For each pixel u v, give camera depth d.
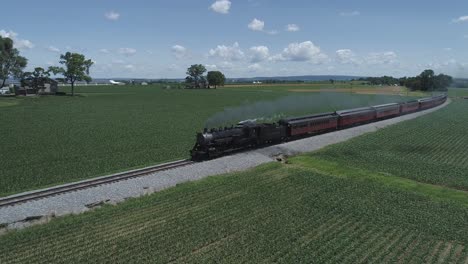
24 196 24.20
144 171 29.75
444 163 36.31
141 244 18.77
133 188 26.52
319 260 17.47
